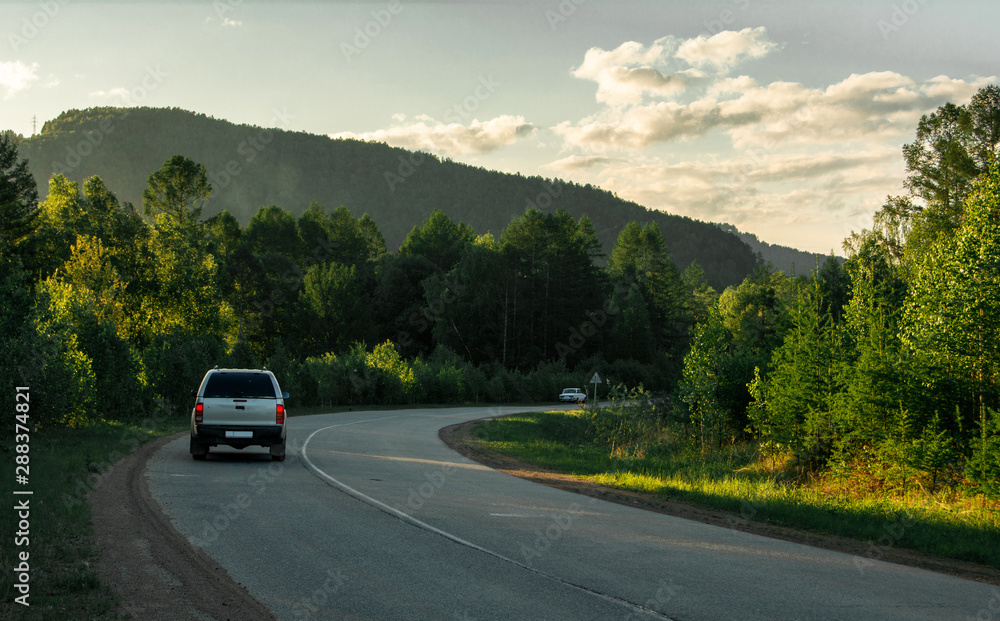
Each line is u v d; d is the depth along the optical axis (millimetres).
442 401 61375
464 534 8656
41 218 60094
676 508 12438
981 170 39812
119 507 9242
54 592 5473
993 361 15070
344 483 12742
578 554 7855
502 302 83625
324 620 5238
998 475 13117
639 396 32656
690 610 5879
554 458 22562
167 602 5426
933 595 6930
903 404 15672
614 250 126500
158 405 27609
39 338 16750
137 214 63969
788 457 20031
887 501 14219
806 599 6422
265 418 15469
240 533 8086
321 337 85312
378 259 123562
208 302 60312
